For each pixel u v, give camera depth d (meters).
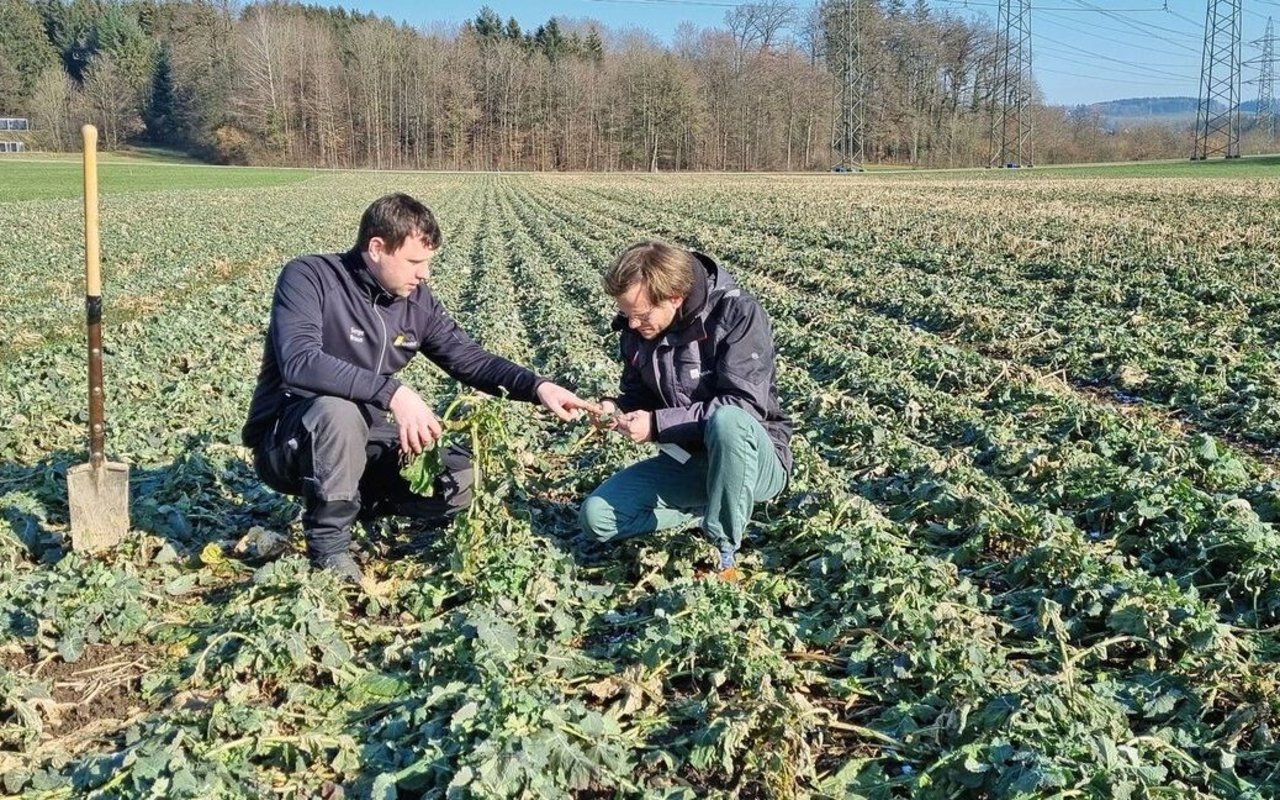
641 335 5.19
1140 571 4.93
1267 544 5.11
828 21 117.25
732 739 3.71
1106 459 7.09
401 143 114.31
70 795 3.60
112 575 5.02
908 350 10.97
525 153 114.62
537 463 7.24
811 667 4.47
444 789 3.47
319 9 138.88
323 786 3.66
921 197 38.97
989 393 9.41
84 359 10.97
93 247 5.42
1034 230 23.00
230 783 3.50
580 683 4.32
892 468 7.13
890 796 3.57
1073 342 11.15
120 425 8.16
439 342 5.58
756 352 5.05
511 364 5.55
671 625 4.45
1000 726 3.71
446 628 4.57
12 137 112.38
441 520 5.89
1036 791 3.25
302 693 4.18
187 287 18.00
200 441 7.64
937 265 18.09
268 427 5.35
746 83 116.12
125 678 4.47
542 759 3.49
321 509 5.11
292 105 111.31
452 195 51.47
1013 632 4.72
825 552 5.31
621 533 5.36
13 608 4.82
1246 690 4.05
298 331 5.04
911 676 4.27
